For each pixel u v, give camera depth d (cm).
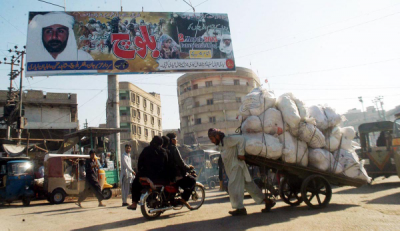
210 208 718
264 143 591
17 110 2416
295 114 605
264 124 612
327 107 693
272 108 627
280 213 585
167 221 571
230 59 1984
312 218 513
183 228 491
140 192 625
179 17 1958
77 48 1780
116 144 1705
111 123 1744
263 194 614
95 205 1025
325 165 640
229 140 592
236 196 585
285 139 616
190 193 659
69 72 1748
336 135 678
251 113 633
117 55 1816
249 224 491
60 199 1188
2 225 618
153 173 611
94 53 1791
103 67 1784
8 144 2230
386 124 1184
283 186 652
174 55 1897
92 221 626
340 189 1049
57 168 1201
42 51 1748
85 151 2494
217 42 1986
